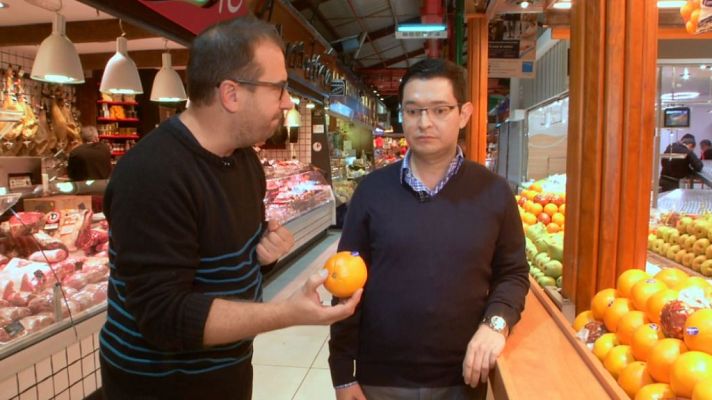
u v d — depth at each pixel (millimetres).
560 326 1515
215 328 1011
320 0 10102
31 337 2002
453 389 1441
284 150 8945
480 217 1436
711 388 901
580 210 1631
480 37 3965
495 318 1345
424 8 8570
